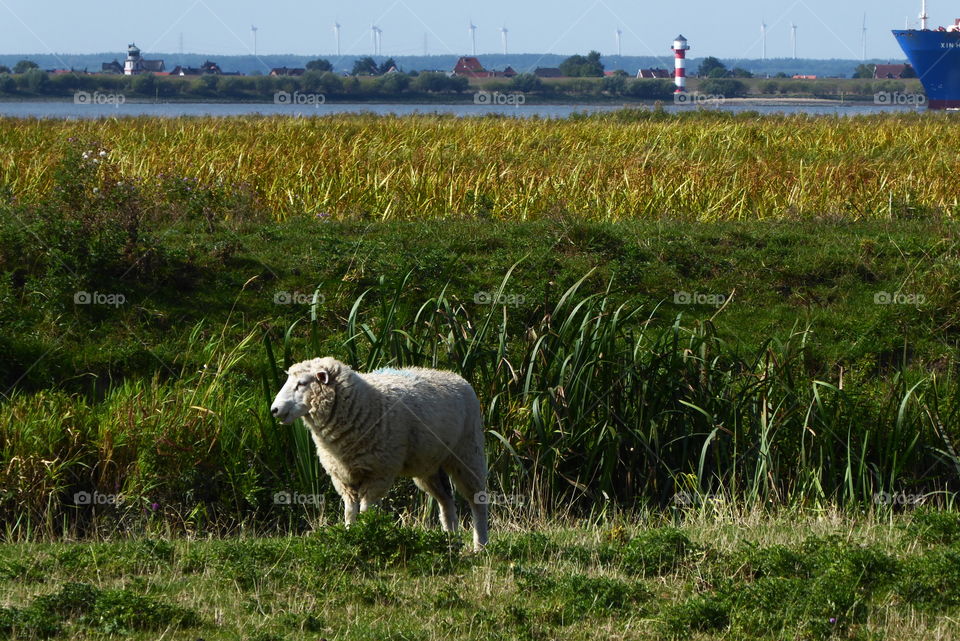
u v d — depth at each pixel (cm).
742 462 1545
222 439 1495
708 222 2695
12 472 1416
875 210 2905
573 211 2808
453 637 883
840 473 1596
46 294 1953
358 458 1136
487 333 1738
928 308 2094
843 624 919
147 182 2742
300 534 1437
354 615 933
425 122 5434
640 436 1514
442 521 1234
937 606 978
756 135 4812
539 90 17762
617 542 1197
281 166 3203
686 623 922
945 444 1608
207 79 15888
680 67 17875
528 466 1505
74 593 923
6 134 4003
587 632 907
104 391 1814
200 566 1066
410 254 2223
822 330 2070
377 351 1526
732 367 1664
